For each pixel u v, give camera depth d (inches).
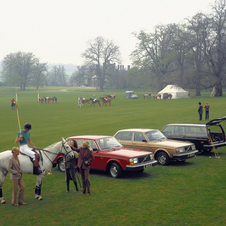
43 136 927.7
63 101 3090.6
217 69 2669.8
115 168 434.6
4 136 968.3
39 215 295.1
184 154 496.4
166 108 1707.7
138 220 272.4
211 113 1314.0
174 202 319.3
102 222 270.7
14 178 326.0
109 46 5036.9
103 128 1037.8
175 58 3179.1
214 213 283.1
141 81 5521.7
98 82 5856.3
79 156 366.6
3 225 270.1
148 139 525.3
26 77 5900.6
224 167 479.2
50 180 442.6
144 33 3641.7
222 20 2576.3
